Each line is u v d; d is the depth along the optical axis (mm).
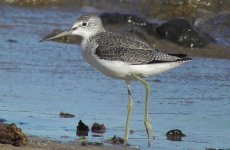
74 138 11977
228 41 20484
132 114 13695
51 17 23016
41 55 18328
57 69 17062
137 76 12820
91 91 15305
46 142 11508
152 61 12602
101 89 15508
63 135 12133
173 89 15734
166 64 12680
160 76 16828
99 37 13086
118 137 11961
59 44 19719
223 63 18422
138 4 24453
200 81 16438
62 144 11453
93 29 13336
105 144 11695
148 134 12352
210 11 23219
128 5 24547
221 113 13875
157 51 12750
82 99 14648
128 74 12750
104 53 12758
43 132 12289
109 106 14195
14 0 24109
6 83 15664
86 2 24938
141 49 12742
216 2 23625
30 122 12914
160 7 23625
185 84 16172
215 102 14711
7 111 13594
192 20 22547
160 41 20172
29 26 21516
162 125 13023
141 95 15117
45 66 17281
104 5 24828
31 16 22938
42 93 14992
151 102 14602
